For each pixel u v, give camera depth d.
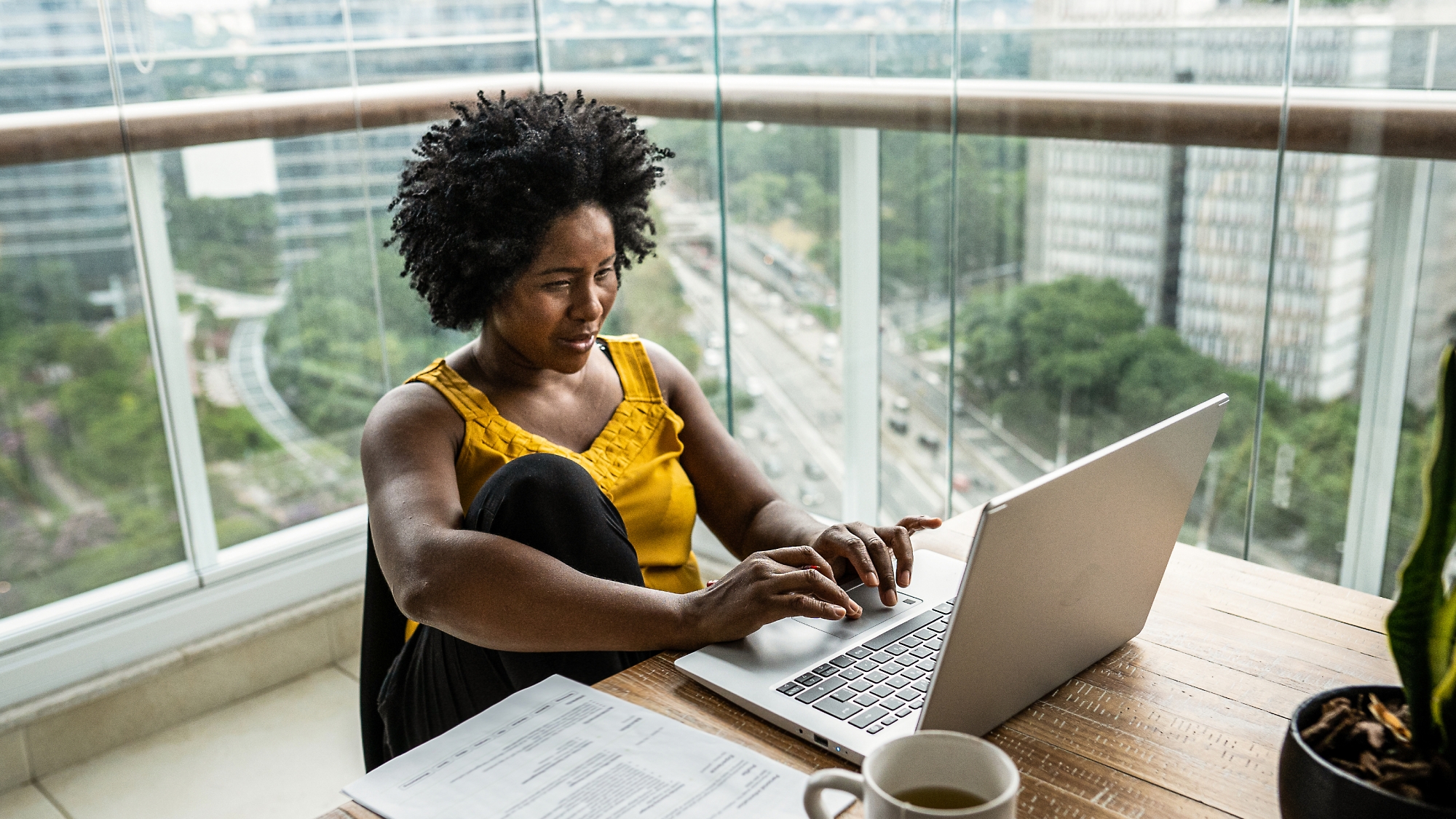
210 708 2.09
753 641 0.93
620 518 1.12
